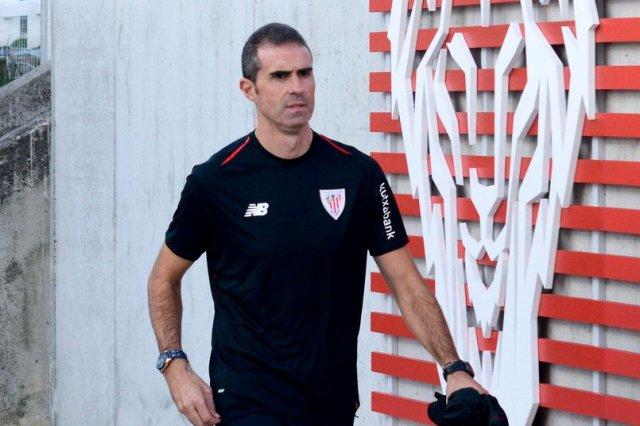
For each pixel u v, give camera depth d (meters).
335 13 20.59
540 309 16.78
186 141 24.94
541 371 17.05
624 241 15.80
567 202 16.11
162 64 25.59
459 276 18.05
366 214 13.74
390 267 13.86
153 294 14.48
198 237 14.16
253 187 13.60
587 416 16.50
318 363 13.68
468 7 17.92
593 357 16.11
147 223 26.47
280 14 21.95
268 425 13.71
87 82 28.55
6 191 30.39
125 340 27.62
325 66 20.89
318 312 13.62
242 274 13.76
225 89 23.64
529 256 16.78
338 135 20.70
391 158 19.16
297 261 13.50
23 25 37.91
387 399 19.69
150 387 26.77
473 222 18.02
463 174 17.94
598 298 16.05
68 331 29.89
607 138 15.84
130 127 26.89
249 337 13.84
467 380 12.60
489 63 17.53
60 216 30.05
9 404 30.78
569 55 15.95
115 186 27.62
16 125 32.34
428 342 13.41
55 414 30.69
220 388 14.09
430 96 18.30
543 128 16.33
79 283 29.31
